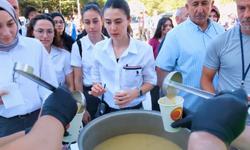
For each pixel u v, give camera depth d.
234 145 0.73
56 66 1.98
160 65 1.81
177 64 1.79
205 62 1.51
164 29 3.22
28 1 20.31
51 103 0.57
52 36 1.98
